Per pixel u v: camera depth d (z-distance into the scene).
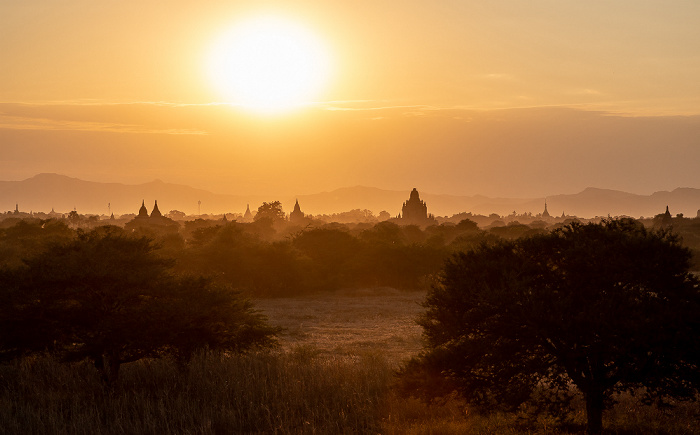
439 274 21.28
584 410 20.45
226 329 27.17
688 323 17.34
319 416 20.61
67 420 20.75
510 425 19.34
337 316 57.84
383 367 25.52
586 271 18.83
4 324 24.17
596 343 17.55
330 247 92.19
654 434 18.02
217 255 75.81
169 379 24.91
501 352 18.31
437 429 18.83
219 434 19.91
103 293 25.11
